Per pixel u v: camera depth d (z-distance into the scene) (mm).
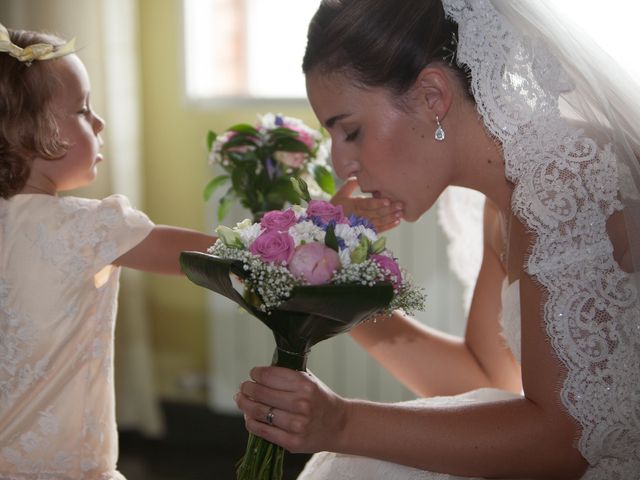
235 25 3451
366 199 1587
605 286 1293
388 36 1378
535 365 1327
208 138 1977
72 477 1611
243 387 1309
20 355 1586
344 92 1407
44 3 3250
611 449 1322
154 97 3510
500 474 1341
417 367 1773
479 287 1763
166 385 3557
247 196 1896
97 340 1646
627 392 1290
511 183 1461
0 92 1603
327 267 1186
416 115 1408
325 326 1271
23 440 1577
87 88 1733
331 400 1283
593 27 2436
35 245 1602
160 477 3143
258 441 1320
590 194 1318
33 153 1631
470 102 1425
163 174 3529
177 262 1653
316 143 1888
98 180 3293
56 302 1597
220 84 3494
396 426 1310
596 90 1395
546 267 1295
